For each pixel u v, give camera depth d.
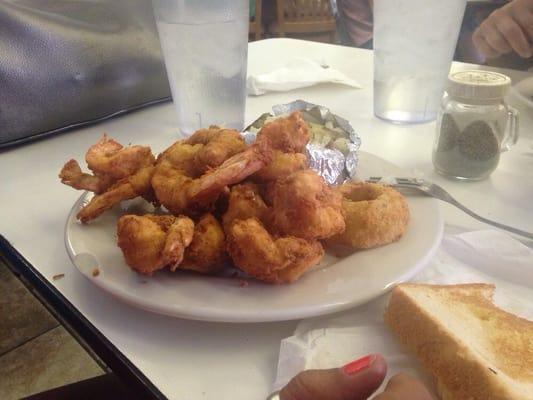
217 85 0.46
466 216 0.35
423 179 0.37
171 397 0.22
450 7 0.46
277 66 0.72
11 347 0.73
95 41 0.50
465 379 0.21
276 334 0.25
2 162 0.46
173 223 0.27
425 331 0.23
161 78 0.57
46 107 0.49
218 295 0.25
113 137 0.51
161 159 0.34
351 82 0.64
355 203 0.30
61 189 0.40
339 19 1.25
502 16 0.65
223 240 0.27
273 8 1.66
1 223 0.35
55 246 0.32
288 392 0.19
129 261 0.26
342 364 0.23
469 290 0.26
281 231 0.27
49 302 0.28
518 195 0.38
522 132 0.50
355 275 0.26
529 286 0.28
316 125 0.43
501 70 0.67
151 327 0.25
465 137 0.39
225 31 0.44
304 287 0.25
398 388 0.18
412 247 0.28
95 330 0.25
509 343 0.23
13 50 0.45
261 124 0.42
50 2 0.50
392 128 0.52
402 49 0.49
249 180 0.31
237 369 0.23
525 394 0.20
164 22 0.44
